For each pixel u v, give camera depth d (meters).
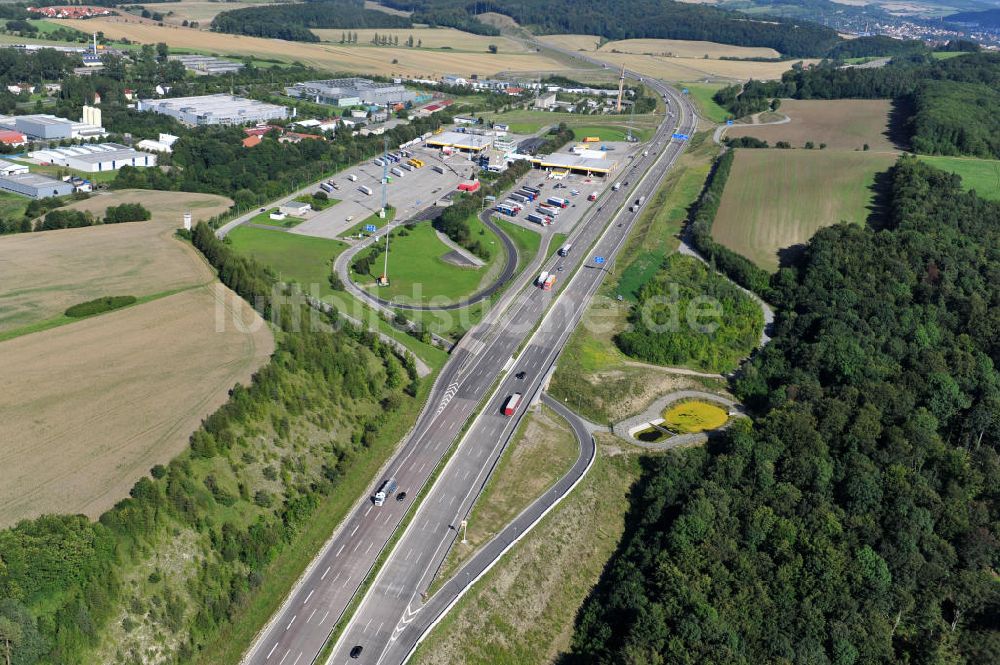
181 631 155.75
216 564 168.25
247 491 183.75
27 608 141.12
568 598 183.75
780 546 180.88
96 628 146.88
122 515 159.38
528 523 198.00
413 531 191.38
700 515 187.62
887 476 199.38
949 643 164.25
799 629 162.75
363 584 174.38
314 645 160.25
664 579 173.25
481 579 179.88
